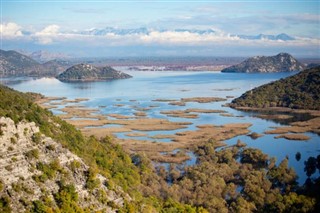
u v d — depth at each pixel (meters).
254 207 180.00
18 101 142.50
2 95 139.38
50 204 114.69
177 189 190.12
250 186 196.75
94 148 163.50
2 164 113.25
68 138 150.12
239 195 192.50
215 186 199.38
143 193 161.62
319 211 170.50
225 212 173.12
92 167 135.12
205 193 190.00
